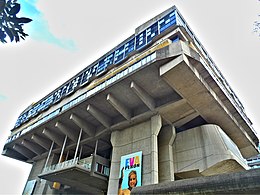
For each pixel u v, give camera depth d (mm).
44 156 39094
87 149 35312
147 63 22172
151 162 21984
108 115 29281
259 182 8727
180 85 21688
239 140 30078
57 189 33688
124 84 24125
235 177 9422
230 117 25609
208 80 22438
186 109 24500
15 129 44031
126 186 22141
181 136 26000
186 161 23703
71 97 32750
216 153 21984
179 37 24484
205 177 10320
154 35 27219
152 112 25062
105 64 32344
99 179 27766
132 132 26594
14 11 2820
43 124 33594
